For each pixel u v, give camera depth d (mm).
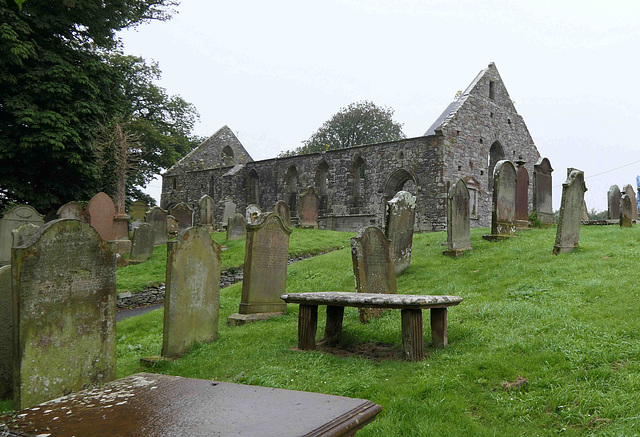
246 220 20578
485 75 31266
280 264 9734
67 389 5152
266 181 36969
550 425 3773
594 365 4637
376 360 5797
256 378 5141
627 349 4887
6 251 14789
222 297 11719
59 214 17906
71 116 19422
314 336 6574
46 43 20094
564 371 4578
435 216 27438
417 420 3910
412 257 12719
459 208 12484
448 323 6684
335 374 5262
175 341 6715
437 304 5684
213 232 26406
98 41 21594
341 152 32562
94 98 20469
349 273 12031
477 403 4223
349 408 2010
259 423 1812
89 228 5453
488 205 30156
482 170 29953
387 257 8562
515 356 5121
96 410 2006
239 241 21328
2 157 18469
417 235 17812
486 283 9133
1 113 19203
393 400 4309
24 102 18344
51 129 18844
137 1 27500
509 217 13859
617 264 8914
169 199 43438
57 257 5113
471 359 5172
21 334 4762
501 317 6668
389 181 30000
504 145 31859
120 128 21781
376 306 5699
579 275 8484
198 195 40812
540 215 16172
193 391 2279
